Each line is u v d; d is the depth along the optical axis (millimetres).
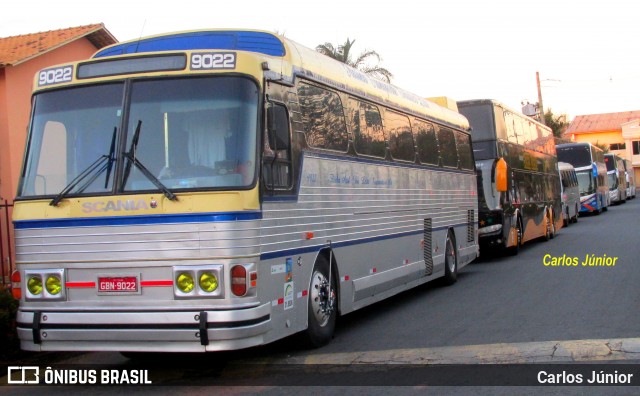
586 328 9703
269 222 7562
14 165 16047
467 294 13797
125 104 7500
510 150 21219
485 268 18406
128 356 9312
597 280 14656
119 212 7207
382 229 11289
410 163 12828
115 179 7305
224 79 7430
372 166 10977
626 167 66312
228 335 6906
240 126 7309
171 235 7062
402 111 12633
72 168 7547
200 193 7055
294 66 8594
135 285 7133
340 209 9680
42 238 7477
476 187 17766
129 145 7387
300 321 8375
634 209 49406
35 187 7672
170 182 7215
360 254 10383
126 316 7082
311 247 8695
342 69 10336
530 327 9953
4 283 10117
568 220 34344
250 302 7094
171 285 7039
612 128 94125
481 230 19781
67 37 17797
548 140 28062
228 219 7016
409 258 12633
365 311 12367
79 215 7332
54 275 7395
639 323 9938
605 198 47906
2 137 16016
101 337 7172
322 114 9312
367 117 10969
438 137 14820
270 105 7738
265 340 7391
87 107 7668
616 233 27953
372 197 10922
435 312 11820
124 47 9250
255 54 7711
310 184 8742
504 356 8273
